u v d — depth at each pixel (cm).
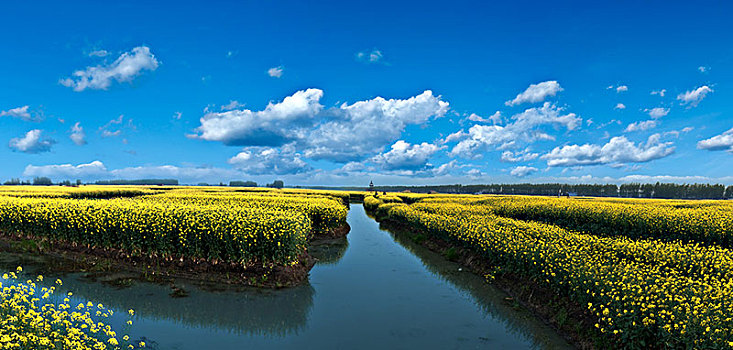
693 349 590
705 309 636
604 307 776
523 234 1416
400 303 1036
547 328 877
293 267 1263
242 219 1279
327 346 775
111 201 1920
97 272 1180
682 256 1107
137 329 814
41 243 1451
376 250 1789
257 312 946
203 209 1488
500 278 1220
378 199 4972
